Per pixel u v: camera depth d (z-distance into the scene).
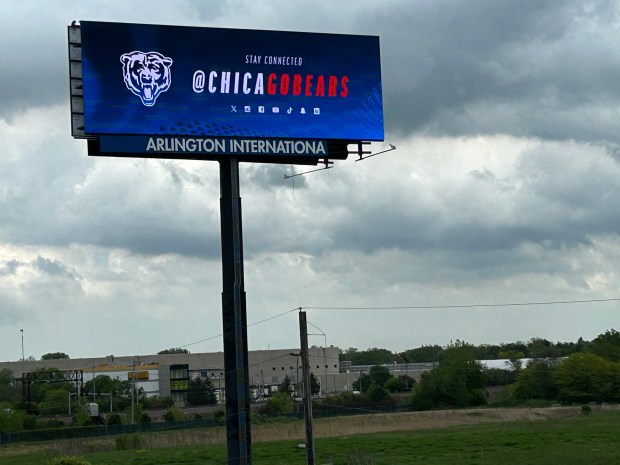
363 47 56.72
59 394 152.50
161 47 53.62
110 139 52.25
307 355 49.69
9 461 84.19
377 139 56.12
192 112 53.59
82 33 52.62
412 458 72.56
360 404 146.75
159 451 88.31
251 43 55.00
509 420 114.25
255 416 119.94
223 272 53.03
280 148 54.69
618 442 79.06
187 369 184.75
